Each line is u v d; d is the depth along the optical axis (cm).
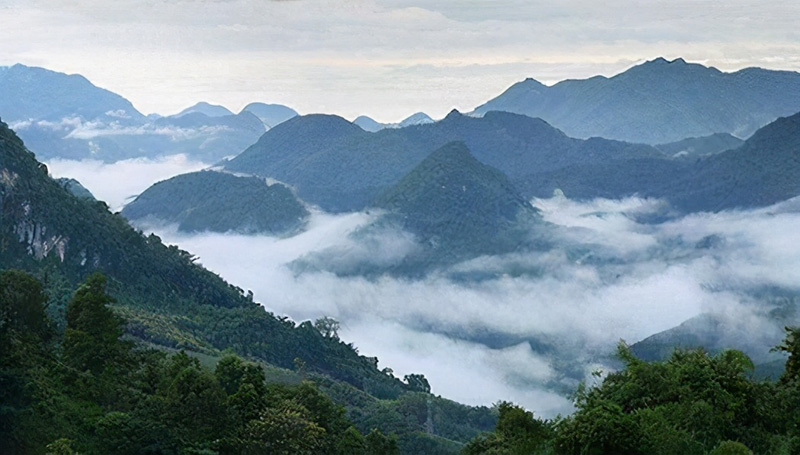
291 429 5256
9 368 4822
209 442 4862
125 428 4575
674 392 3350
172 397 5131
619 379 3528
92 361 5644
